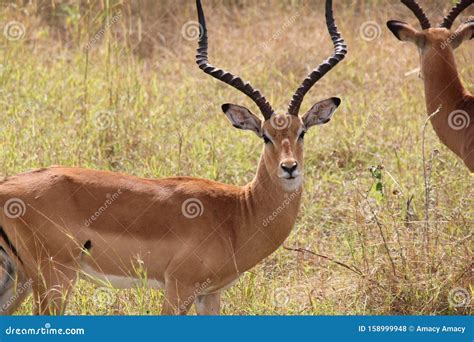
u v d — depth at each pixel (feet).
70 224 32.22
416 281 37.01
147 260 32.76
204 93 57.82
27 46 64.03
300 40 66.85
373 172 39.52
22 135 47.67
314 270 39.50
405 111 54.60
